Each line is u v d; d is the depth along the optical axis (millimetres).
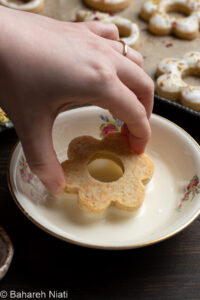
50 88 313
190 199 365
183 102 483
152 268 353
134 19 591
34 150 325
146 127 350
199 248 363
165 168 398
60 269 351
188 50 553
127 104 328
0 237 348
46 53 313
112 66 330
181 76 510
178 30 561
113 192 363
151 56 543
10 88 314
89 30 364
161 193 383
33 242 362
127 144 387
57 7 590
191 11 584
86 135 407
